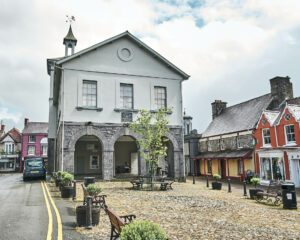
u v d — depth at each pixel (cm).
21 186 1567
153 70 1958
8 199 1059
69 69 1739
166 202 1041
